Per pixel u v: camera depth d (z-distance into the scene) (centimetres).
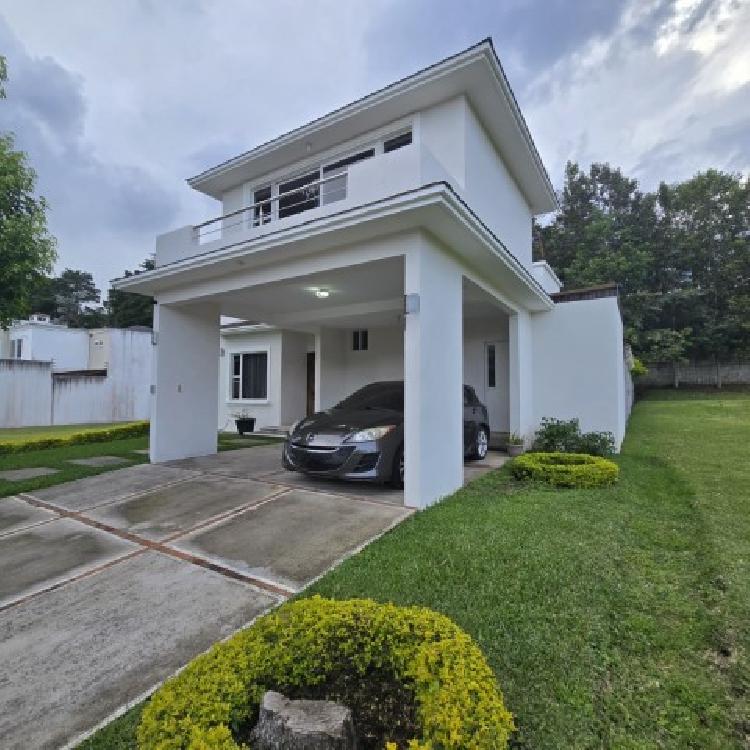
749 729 199
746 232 2597
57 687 239
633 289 2548
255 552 396
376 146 807
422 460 493
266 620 224
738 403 1739
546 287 1212
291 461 611
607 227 2669
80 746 202
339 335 1266
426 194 448
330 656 200
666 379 2456
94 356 2441
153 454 796
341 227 511
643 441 980
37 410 1605
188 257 740
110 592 338
